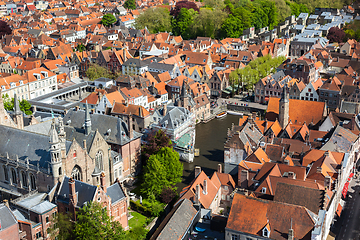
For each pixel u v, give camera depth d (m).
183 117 172.12
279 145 149.62
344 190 135.12
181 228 105.00
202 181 123.19
